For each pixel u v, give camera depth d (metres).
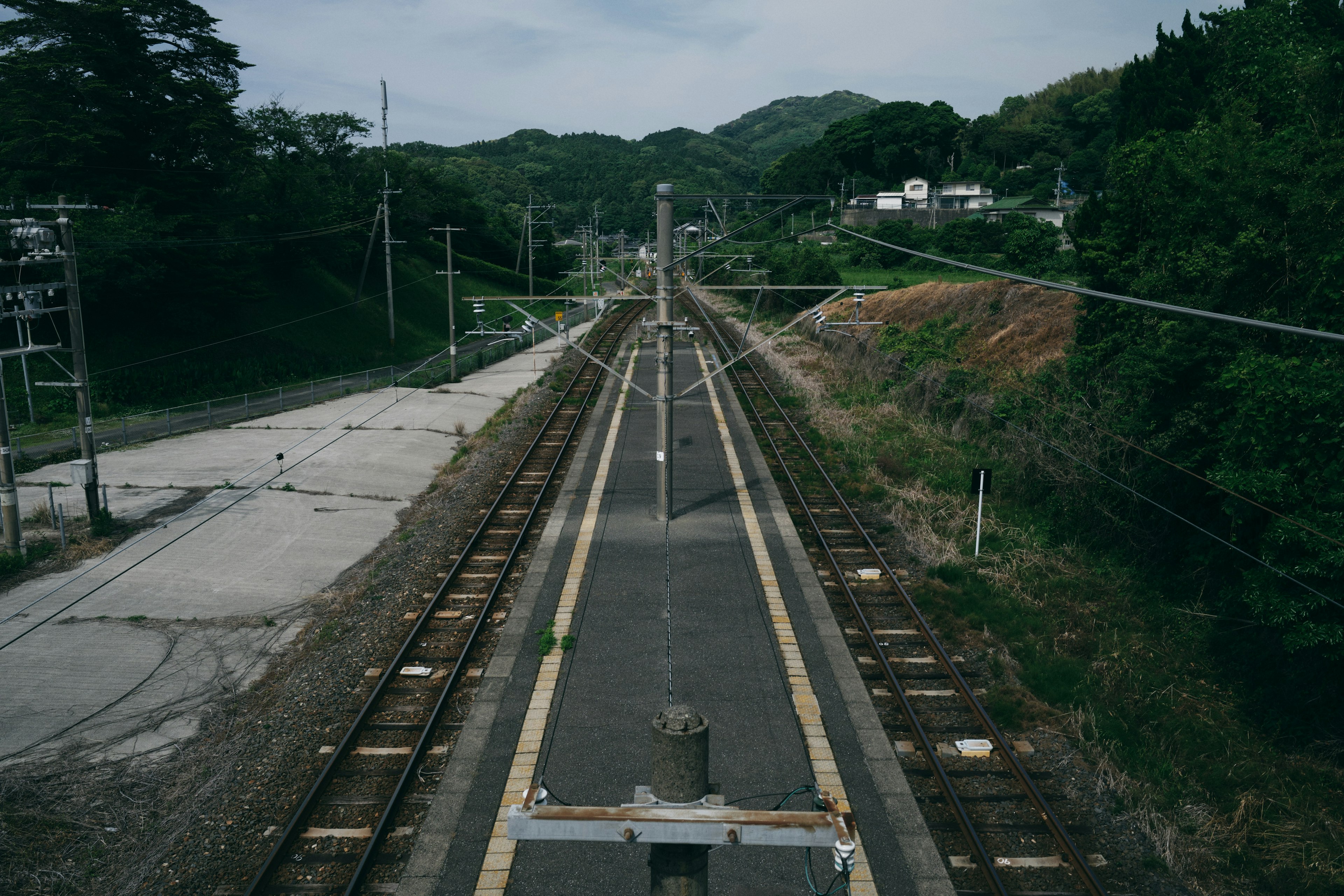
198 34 42.94
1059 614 15.42
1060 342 27.45
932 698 12.34
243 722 11.91
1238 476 12.43
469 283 78.00
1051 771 10.69
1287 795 10.53
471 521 19.94
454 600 15.45
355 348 52.06
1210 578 15.70
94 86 37.66
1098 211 21.95
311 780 10.30
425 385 41.28
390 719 11.57
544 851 9.09
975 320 32.94
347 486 24.44
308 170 57.72
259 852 9.10
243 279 45.72
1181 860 9.18
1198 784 10.69
